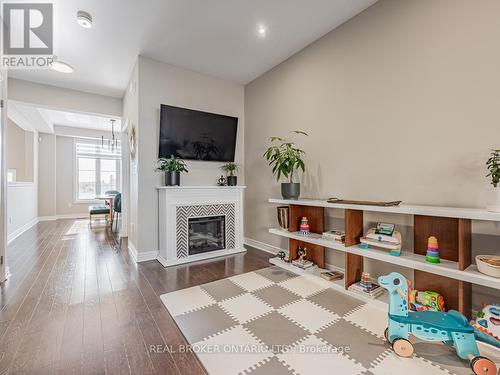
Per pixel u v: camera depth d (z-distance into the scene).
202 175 3.80
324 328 1.73
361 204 2.06
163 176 3.44
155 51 3.15
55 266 3.03
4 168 2.55
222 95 3.99
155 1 2.29
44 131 6.72
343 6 2.39
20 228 5.05
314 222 2.90
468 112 1.77
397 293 1.57
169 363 1.39
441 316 1.53
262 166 3.85
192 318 1.86
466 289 1.66
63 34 2.75
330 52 2.78
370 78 2.39
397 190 2.19
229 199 3.69
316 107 2.96
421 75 2.02
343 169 2.64
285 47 3.11
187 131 3.58
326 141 2.83
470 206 1.76
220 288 2.40
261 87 3.85
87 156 7.91
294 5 2.38
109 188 8.27
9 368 1.33
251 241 4.11
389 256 1.93
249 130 4.13
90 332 1.67
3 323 1.77
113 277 2.69
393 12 2.20
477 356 1.32
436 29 1.93
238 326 1.76
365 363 1.39
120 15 2.46
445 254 1.88
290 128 3.33
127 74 3.77
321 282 2.49
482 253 1.71
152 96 3.35
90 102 4.44
